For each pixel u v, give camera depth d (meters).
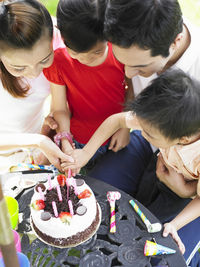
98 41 1.32
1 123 1.88
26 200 1.32
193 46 1.45
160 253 1.12
